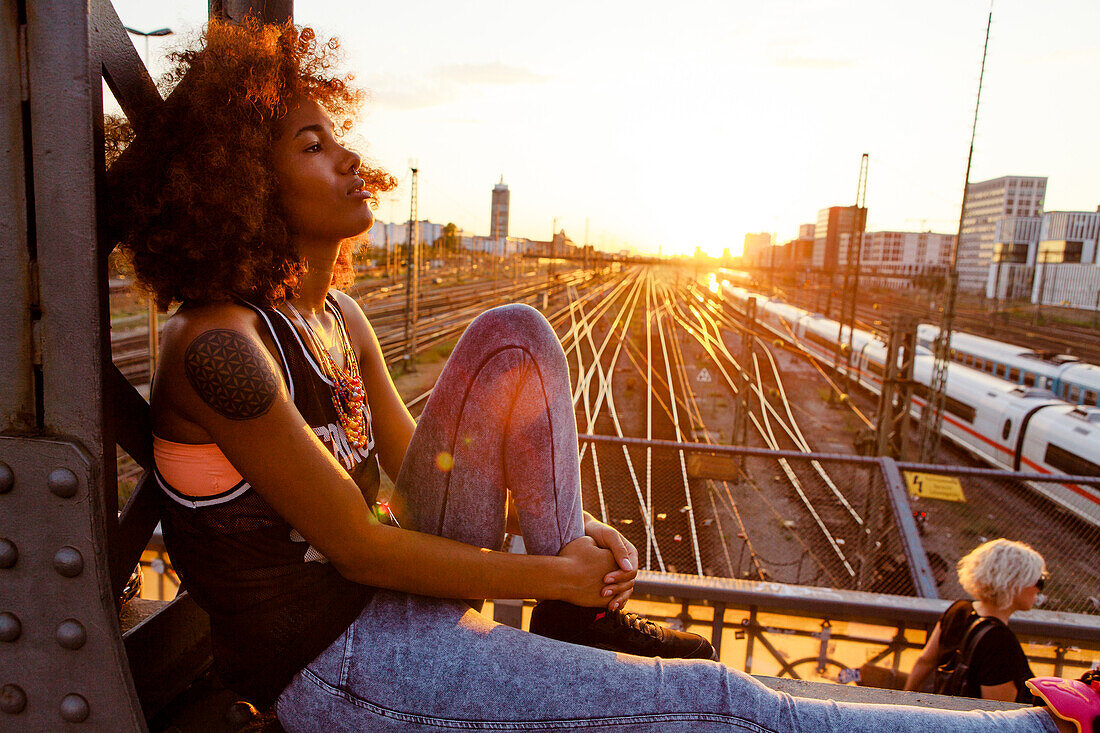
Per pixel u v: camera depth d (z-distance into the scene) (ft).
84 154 2.36
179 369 2.58
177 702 3.47
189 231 2.70
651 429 84.28
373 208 4.20
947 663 8.88
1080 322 235.20
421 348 116.26
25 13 2.32
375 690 2.81
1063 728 3.10
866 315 193.26
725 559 42.39
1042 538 43.37
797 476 59.06
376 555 2.80
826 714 2.96
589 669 2.89
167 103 2.89
